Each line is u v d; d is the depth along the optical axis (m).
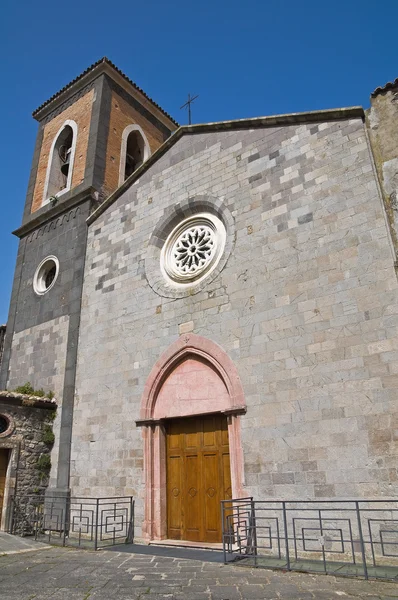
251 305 11.69
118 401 13.60
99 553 10.31
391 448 8.83
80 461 13.80
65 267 17.52
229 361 11.53
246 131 13.88
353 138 11.52
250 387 10.96
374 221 10.48
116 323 14.72
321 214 11.34
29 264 19.38
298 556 9.26
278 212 12.11
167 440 12.67
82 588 7.09
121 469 12.80
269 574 7.82
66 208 18.92
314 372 10.15
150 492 12.06
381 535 8.07
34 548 11.02
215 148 14.52
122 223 16.30
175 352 12.77
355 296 10.16
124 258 15.58
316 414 9.85
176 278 13.84
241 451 10.61
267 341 11.08
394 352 9.32
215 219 13.91
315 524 9.25
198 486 11.74
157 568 8.51
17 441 13.98
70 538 12.55
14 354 17.88
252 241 12.30
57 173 21.72
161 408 12.71
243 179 13.31
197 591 6.80
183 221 14.78
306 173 12.00
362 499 8.84
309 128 12.45
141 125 23.30
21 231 20.53
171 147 15.94
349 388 9.62
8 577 7.92
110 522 12.43
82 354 15.22
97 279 16.08
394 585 6.95
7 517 13.15
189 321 12.83
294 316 10.88
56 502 13.59
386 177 10.69
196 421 12.28
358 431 9.26
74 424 14.40
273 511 9.82
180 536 11.64
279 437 10.18
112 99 21.64
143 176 16.44
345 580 7.33
